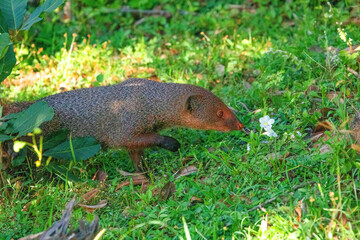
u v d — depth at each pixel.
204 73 10.97
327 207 6.04
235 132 8.65
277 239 5.84
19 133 6.82
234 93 9.91
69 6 13.97
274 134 7.52
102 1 14.73
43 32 13.08
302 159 7.40
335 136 7.16
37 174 7.95
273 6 13.91
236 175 7.37
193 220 6.51
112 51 12.34
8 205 7.10
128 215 6.91
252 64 10.88
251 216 6.51
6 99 10.13
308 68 9.54
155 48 12.62
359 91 8.48
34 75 11.27
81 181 7.41
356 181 6.55
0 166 7.17
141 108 8.09
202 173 7.76
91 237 5.72
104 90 8.20
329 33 10.96
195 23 13.58
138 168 8.28
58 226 5.72
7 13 7.41
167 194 7.19
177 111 8.23
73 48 12.25
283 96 9.26
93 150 7.40
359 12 11.91
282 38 11.95
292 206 6.30
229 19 13.53
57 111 8.00
